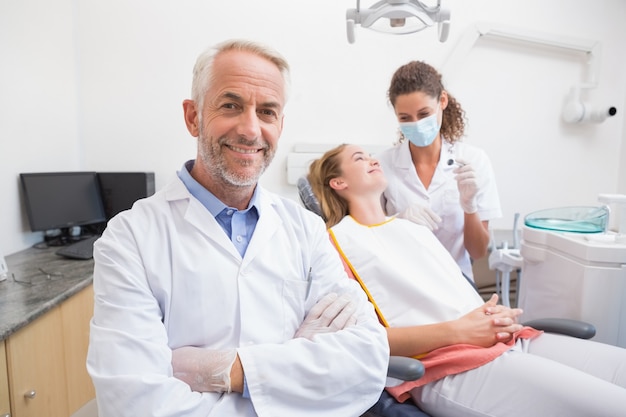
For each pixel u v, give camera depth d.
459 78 2.44
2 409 1.10
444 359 1.11
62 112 2.17
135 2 2.26
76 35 2.26
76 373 1.50
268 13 2.32
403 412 1.09
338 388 0.85
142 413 0.72
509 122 2.54
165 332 0.84
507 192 2.59
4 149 1.82
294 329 0.99
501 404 1.02
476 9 2.42
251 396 0.79
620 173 2.70
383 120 2.45
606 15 2.58
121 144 2.34
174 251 0.90
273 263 0.98
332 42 2.37
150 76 2.31
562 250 1.42
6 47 1.81
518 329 1.17
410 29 1.58
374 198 1.55
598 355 1.12
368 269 1.33
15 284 1.47
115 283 0.81
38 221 1.95
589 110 2.50
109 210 2.27
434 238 1.50
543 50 2.51
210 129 0.91
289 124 2.40
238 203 1.01
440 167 1.78
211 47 0.92
